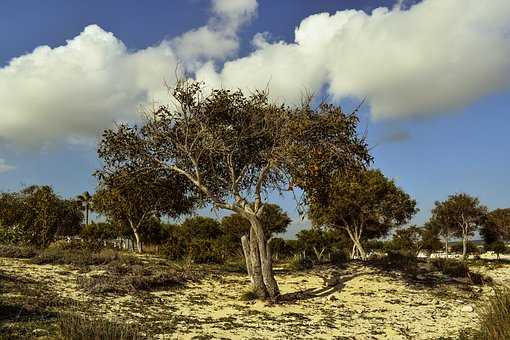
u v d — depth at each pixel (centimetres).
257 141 1952
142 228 4578
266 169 1814
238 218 4756
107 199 2130
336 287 2019
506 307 870
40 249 2527
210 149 1862
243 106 1919
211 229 5184
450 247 6681
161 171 2028
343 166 1786
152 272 1992
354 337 1177
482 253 5825
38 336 919
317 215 3497
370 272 2317
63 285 1594
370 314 1530
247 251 1897
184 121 1867
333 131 1736
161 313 1345
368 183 3312
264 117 1862
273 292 1716
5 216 2845
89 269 1920
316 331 1226
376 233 4047
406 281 2150
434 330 1293
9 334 905
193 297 1677
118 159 1939
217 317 1359
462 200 4994
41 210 2784
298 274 2322
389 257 2731
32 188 3175
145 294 1623
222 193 2069
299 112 1789
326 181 1802
